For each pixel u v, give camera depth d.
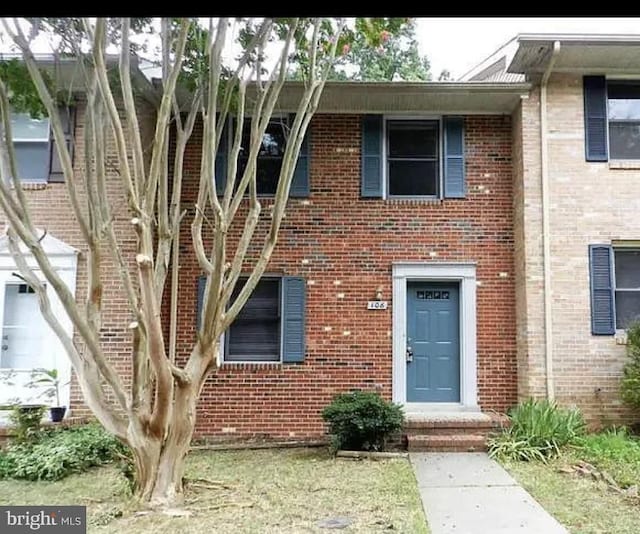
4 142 5.66
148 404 5.43
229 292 5.57
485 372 8.76
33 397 8.23
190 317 8.75
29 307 8.50
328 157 9.09
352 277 8.89
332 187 9.03
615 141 8.80
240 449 8.02
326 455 7.54
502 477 6.31
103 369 5.20
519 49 8.16
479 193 9.04
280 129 9.12
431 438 7.67
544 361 8.25
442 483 6.07
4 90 5.17
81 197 8.38
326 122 9.16
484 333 8.82
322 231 8.95
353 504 5.34
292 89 8.38
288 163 5.83
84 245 8.49
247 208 8.95
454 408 8.72
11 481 6.32
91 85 5.42
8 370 8.30
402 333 8.81
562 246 8.46
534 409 7.66
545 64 8.48
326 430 8.56
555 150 8.61
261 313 8.98
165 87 5.05
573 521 4.84
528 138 8.62
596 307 8.34
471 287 8.89
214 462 7.18
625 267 8.68
